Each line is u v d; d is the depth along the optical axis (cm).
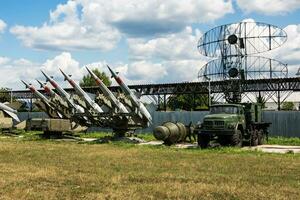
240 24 4319
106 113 3744
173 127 3362
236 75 4291
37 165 1848
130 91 3669
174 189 1238
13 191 1205
